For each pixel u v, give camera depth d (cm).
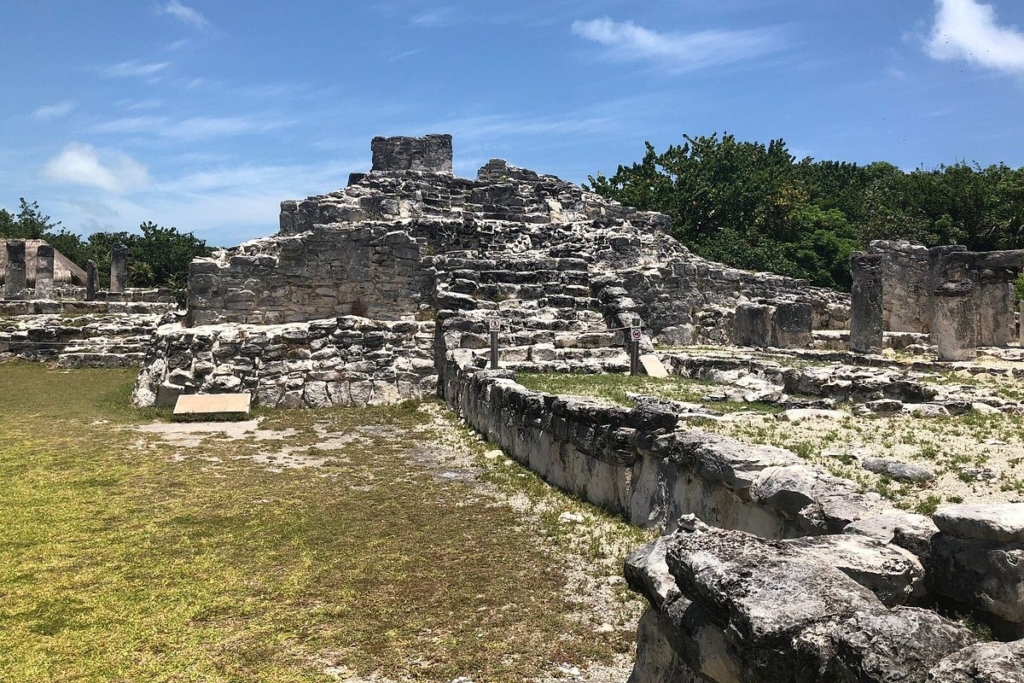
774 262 3344
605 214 3108
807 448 844
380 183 3023
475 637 594
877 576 439
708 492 709
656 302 2244
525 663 554
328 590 689
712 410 1108
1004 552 433
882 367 1738
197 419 1537
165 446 1302
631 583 471
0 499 981
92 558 771
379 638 596
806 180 4975
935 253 2244
